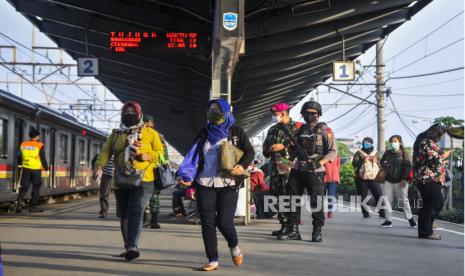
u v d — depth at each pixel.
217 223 5.89
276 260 6.62
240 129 5.92
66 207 16.91
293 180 8.55
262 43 17.39
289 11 15.75
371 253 7.35
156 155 6.48
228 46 10.22
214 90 12.01
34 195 14.54
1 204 14.80
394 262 6.62
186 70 20.62
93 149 26.33
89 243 7.98
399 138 11.09
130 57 20.28
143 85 26.64
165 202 20.62
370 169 13.23
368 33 19.06
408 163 11.01
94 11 14.82
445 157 9.37
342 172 27.02
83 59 17.67
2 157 14.17
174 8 15.07
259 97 27.12
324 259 6.76
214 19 11.30
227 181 5.78
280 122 8.78
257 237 9.00
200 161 5.84
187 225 10.98
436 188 9.05
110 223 11.16
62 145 20.50
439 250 7.74
